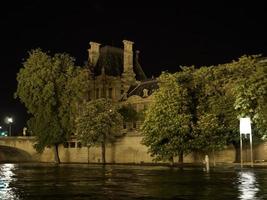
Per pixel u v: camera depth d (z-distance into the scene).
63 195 29.45
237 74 72.00
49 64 95.00
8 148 118.75
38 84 92.81
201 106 74.19
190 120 73.12
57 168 72.00
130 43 128.12
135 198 27.34
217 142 70.88
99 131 91.94
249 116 66.31
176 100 73.38
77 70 98.19
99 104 94.75
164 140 74.25
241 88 66.75
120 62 131.88
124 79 125.31
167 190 31.97
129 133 94.69
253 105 66.50
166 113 73.00
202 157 80.69
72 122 95.31
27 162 113.88
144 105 111.50
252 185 34.62
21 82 94.69
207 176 45.28
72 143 106.81
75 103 95.69
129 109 111.94
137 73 133.62
